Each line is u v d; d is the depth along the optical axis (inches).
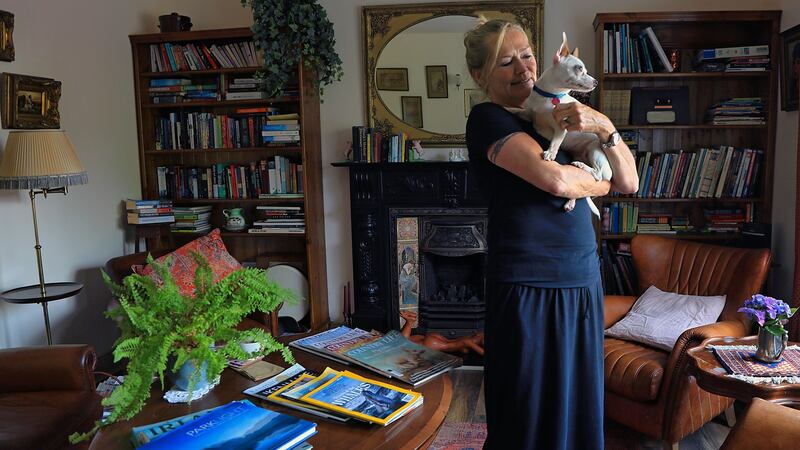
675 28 148.9
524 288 56.1
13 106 128.5
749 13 137.6
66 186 136.8
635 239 132.1
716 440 107.0
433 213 154.3
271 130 155.7
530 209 56.2
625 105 145.9
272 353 83.0
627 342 114.0
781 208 138.7
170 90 163.0
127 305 63.5
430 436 59.9
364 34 157.8
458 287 163.9
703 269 121.0
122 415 60.4
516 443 57.6
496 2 151.9
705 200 145.4
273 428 57.1
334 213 167.6
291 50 146.4
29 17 133.6
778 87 138.4
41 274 124.6
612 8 150.3
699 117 150.3
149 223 155.6
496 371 58.5
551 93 56.4
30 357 93.0
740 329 104.6
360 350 80.7
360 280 159.8
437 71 157.0
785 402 77.0
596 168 56.1
